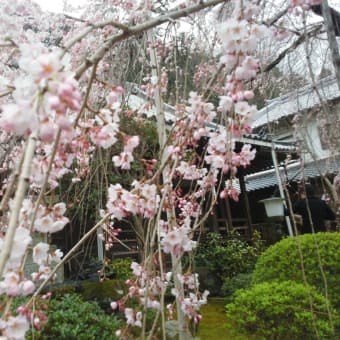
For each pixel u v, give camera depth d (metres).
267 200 5.30
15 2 2.09
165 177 1.66
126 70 2.62
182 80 2.68
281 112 3.74
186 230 1.39
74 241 4.91
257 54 2.24
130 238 5.58
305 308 2.21
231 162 1.36
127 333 1.38
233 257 5.39
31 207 1.06
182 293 1.79
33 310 0.94
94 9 3.00
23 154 0.71
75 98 0.65
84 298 3.76
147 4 2.63
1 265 0.54
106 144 1.22
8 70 2.22
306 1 1.53
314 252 2.84
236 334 2.48
